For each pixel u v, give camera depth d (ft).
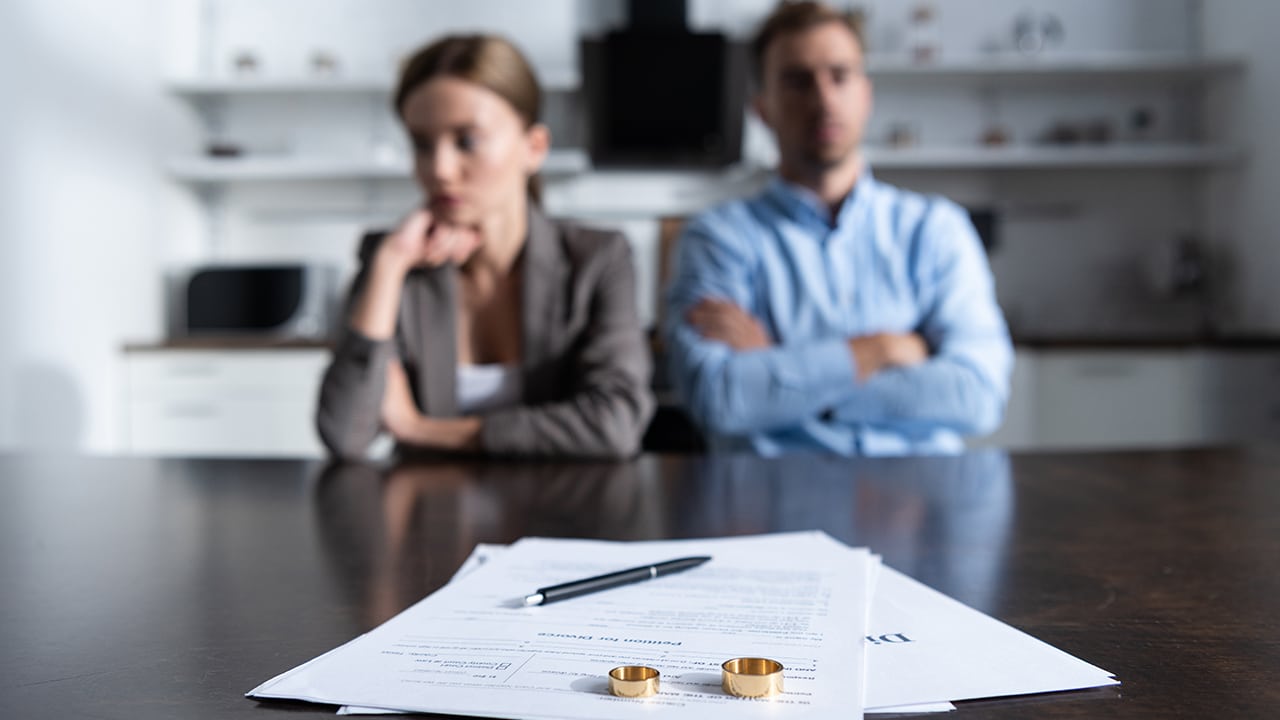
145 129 11.21
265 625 1.43
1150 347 10.07
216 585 1.67
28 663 1.25
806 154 5.41
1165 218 12.83
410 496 2.63
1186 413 10.06
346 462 3.32
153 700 1.12
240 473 3.07
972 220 11.63
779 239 5.42
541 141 4.52
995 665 1.19
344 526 2.21
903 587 1.59
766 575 1.63
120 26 10.61
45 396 8.93
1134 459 3.27
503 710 1.03
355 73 12.80
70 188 9.50
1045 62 11.69
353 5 12.80
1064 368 10.13
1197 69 11.89
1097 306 12.83
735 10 12.71
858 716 1.00
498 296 4.40
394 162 12.19
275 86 11.87
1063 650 1.28
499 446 3.70
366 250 4.59
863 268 5.34
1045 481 2.82
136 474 3.06
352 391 3.79
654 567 1.61
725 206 5.69
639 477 2.95
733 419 4.94
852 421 5.01
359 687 1.11
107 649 1.31
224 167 11.75
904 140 12.22
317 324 11.17
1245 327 11.78
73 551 1.96
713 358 4.99
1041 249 12.85
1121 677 1.18
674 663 1.18
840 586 1.55
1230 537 2.04
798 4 5.41
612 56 12.25
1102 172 12.82
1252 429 10.04
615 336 4.16
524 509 2.42
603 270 4.30
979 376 4.94
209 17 12.83
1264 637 1.34
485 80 4.00
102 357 10.01
